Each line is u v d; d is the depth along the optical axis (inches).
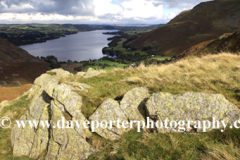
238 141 198.1
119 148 231.1
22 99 605.6
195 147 204.1
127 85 382.3
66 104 298.2
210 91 283.7
